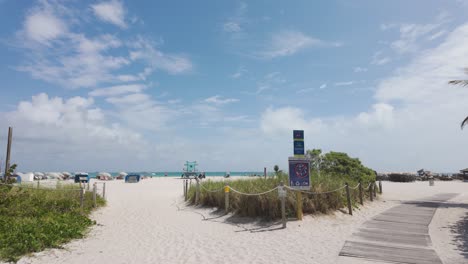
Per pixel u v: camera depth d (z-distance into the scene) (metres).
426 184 39.28
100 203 16.20
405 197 20.45
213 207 15.13
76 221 10.79
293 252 7.61
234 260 7.04
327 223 11.05
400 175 47.22
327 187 12.70
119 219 13.03
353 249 7.70
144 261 7.00
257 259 7.08
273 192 11.94
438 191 25.91
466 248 7.86
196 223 12.11
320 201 12.20
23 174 41.78
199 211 14.98
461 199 19.33
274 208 11.55
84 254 7.57
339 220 11.56
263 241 8.88
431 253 7.34
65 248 8.01
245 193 12.34
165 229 10.95
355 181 17.16
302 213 11.88
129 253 7.70
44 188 15.69
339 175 17.92
